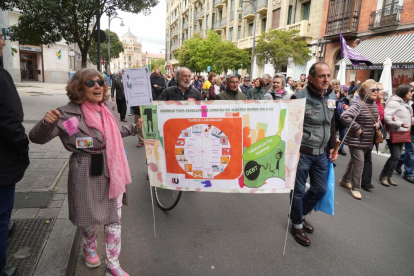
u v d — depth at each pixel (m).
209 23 40.88
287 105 2.74
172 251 2.90
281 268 2.69
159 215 3.68
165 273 2.56
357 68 14.83
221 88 12.80
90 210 2.13
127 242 3.03
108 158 2.17
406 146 5.63
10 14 27.41
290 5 22.11
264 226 3.48
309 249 3.04
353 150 4.59
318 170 3.13
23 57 31.92
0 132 1.76
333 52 18.03
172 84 8.58
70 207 2.19
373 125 4.50
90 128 2.13
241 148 2.84
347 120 4.48
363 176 5.01
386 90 9.39
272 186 2.87
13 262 2.37
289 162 2.81
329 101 3.02
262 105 2.76
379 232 3.48
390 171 5.24
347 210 4.11
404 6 13.90
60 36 11.00
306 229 3.40
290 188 2.84
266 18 25.62
